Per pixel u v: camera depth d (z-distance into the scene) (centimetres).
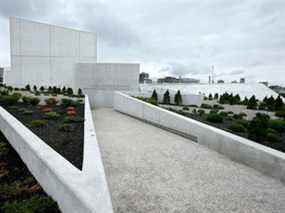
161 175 457
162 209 332
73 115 873
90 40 2220
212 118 908
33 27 1919
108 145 662
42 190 328
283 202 364
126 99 1316
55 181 288
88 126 617
